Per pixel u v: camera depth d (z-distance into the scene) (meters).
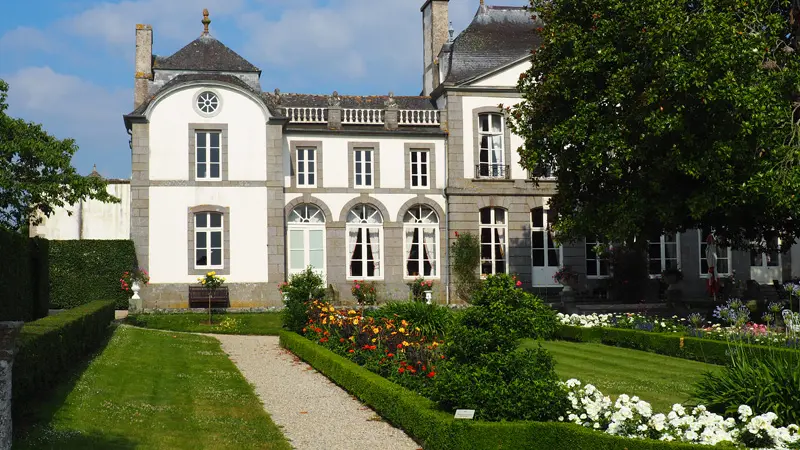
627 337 19.59
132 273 32.16
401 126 36.09
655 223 24.39
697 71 19.81
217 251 32.97
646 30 21.05
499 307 10.50
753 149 20.61
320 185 34.78
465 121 36.03
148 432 10.80
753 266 37.47
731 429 9.09
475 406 9.88
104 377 14.42
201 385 14.90
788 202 19.61
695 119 21.20
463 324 10.57
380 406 12.51
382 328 16.22
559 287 36.41
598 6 23.08
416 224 35.84
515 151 36.34
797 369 10.16
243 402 13.56
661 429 9.05
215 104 33.22
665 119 20.38
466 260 35.19
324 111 36.03
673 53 20.52
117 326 23.58
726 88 19.75
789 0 23.77
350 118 35.62
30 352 11.31
